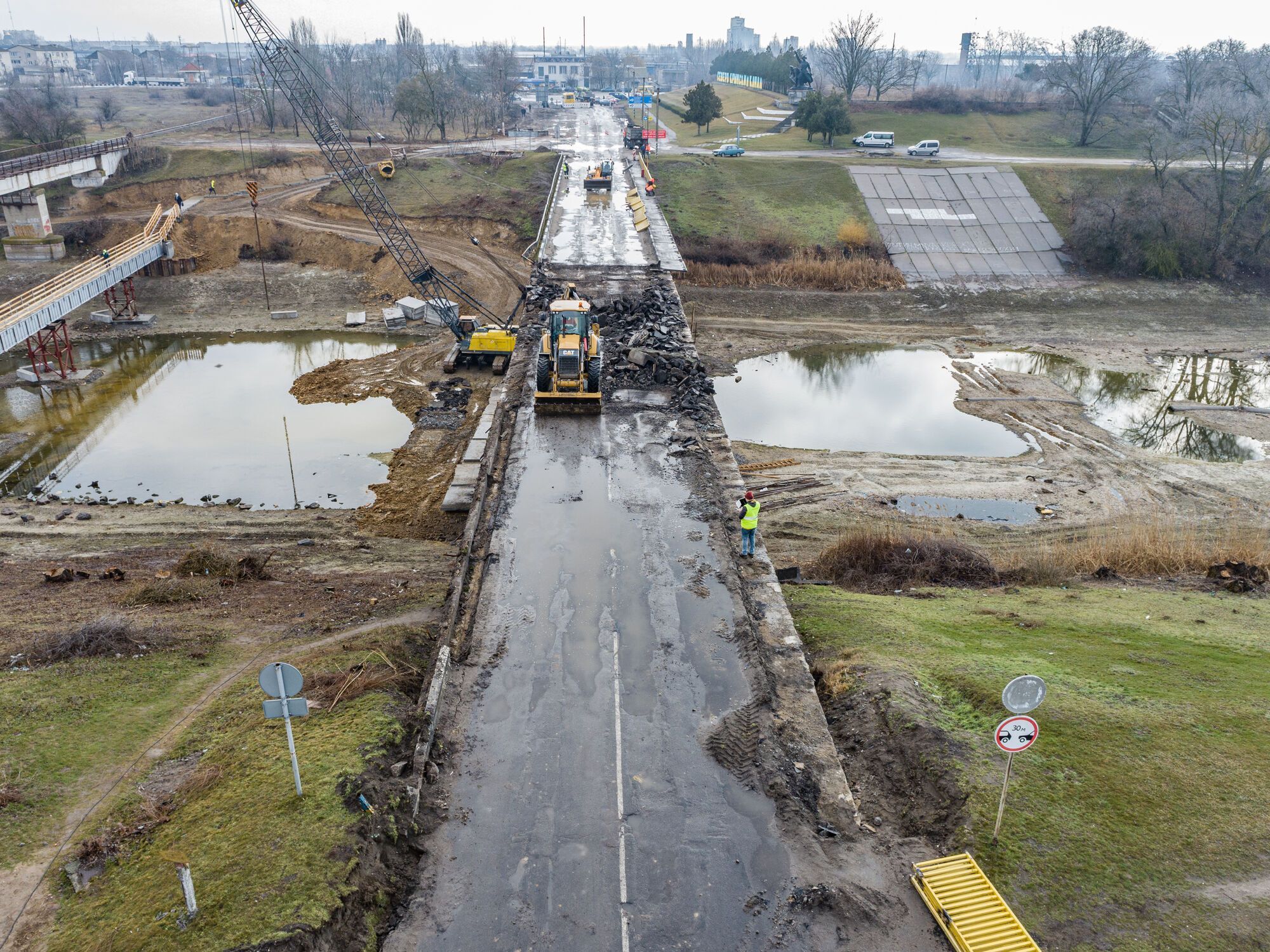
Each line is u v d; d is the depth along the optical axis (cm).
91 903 1175
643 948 1194
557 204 7056
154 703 1681
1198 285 6800
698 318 6156
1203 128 7225
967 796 1375
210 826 1291
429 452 4056
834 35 12300
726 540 2361
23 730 1549
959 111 10869
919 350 5841
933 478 3916
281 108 11156
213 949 1073
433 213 7425
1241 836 1272
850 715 1683
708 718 1666
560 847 1363
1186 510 3584
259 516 3425
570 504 2547
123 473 3866
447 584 2561
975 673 1717
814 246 7069
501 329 5103
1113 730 1509
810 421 4653
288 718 1272
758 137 10600
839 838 1384
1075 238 7138
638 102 13625
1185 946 1110
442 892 1280
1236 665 1794
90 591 2433
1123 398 5078
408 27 16862
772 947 1196
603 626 1959
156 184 7856
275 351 5616
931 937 1195
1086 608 2239
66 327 5150
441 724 1641
